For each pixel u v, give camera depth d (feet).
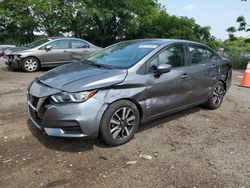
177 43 17.39
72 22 95.20
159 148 14.12
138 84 14.32
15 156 12.78
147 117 15.25
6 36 101.40
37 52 37.14
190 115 19.45
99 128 13.25
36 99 13.37
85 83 12.94
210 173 12.02
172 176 11.65
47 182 10.94
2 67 41.57
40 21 90.68
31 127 16.02
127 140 14.47
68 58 38.93
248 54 60.18
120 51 16.78
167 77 15.83
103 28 99.09
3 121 16.93
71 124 12.48
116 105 13.52
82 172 11.68
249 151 14.30
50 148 13.60
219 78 20.48
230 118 19.39
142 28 103.86
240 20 65.72
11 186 10.66
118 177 11.42
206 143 15.03
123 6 93.30
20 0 86.12
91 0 89.56
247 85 31.99
